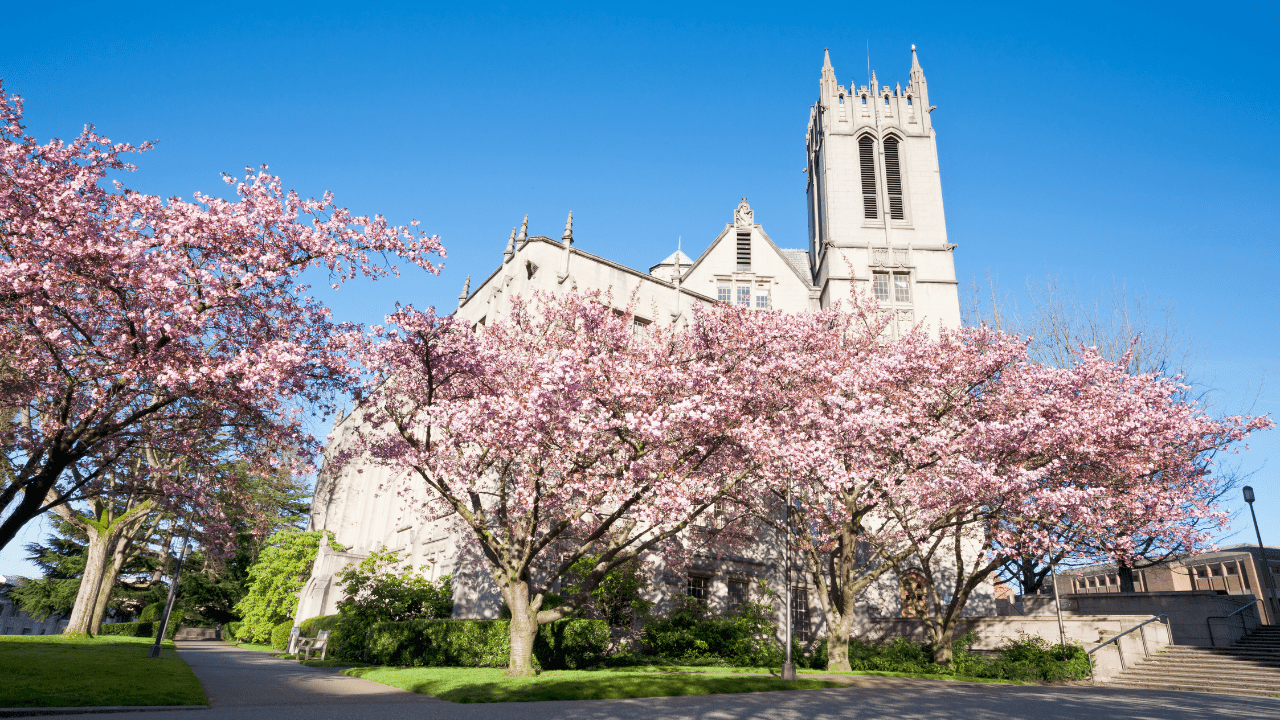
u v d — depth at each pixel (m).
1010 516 21.52
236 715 11.00
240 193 14.23
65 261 12.63
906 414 21.80
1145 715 13.46
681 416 16.47
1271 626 28.73
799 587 33.66
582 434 16.48
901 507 23.38
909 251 44.25
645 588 28.30
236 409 14.95
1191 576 40.88
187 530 20.69
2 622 69.50
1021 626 27.84
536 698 14.47
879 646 28.39
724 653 27.66
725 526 26.95
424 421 17.98
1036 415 21.08
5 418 18.94
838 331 27.06
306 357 14.33
